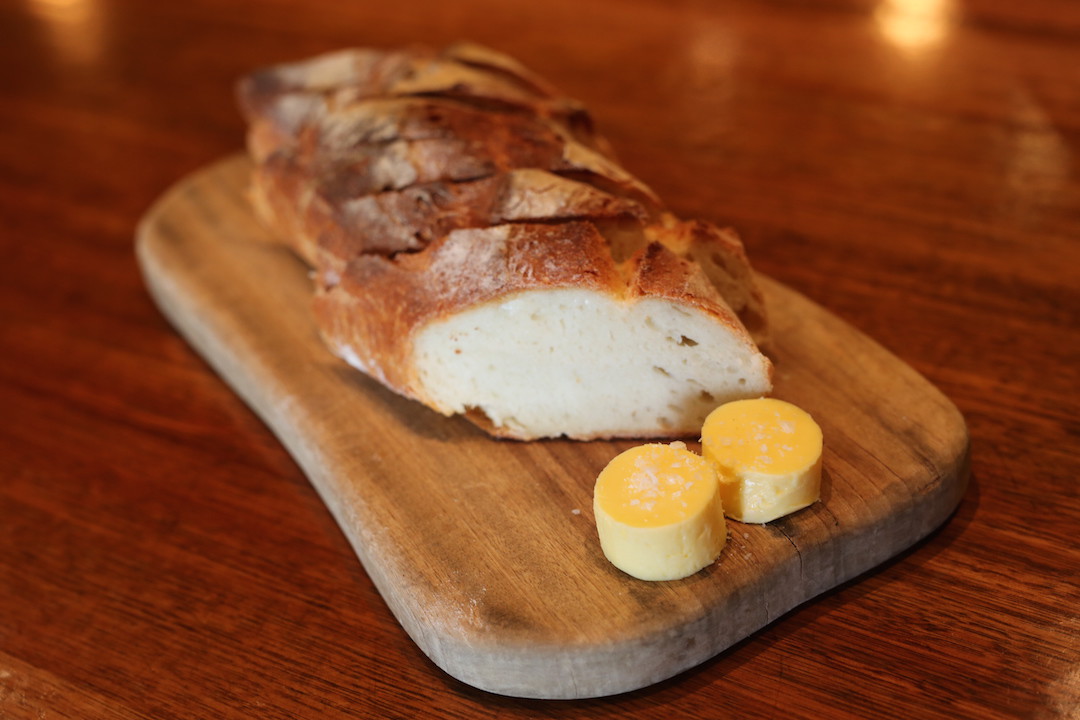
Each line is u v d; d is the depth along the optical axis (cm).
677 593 44
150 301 65
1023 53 72
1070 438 49
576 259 48
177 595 48
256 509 52
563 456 50
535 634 43
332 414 53
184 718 44
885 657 43
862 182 64
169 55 89
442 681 45
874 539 45
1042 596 44
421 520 47
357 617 47
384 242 53
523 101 57
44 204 72
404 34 85
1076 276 56
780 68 74
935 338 54
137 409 58
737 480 45
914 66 72
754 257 60
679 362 49
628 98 73
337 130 57
